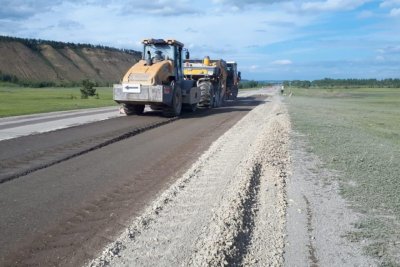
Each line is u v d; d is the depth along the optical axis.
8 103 27.41
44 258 4.66
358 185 7.62
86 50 148.50
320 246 5.07
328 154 10.34
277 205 6.42
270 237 5.29
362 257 4.82
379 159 9.99
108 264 4.48
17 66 115.75
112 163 9.11
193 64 24.86
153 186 7.45
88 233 5.34
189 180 7.75
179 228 5.42
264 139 11.85
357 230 5.57
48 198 6.66
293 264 4.64
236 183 7.36
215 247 4.74
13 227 5.48
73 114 19.36
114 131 13.24
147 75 17.38
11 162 8.85
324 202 6.66
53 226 5.54
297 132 14.05
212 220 5.64
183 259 4.58
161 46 19.22
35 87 84.94
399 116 25.44
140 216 5.88
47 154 9.70
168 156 9.98
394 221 5.89
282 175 8.16
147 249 4.82
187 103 19.95
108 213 6.05
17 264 4.52
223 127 15.42
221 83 27.44
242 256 4.77
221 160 9.49
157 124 15.55
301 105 29.78
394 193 7.16
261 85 131.62
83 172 8.28
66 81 119.38
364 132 15.60
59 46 140.62
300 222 5.81
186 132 13.91
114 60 153.00
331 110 27.11
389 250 5.00
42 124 15.19
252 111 22.36
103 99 34.91
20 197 6.67
